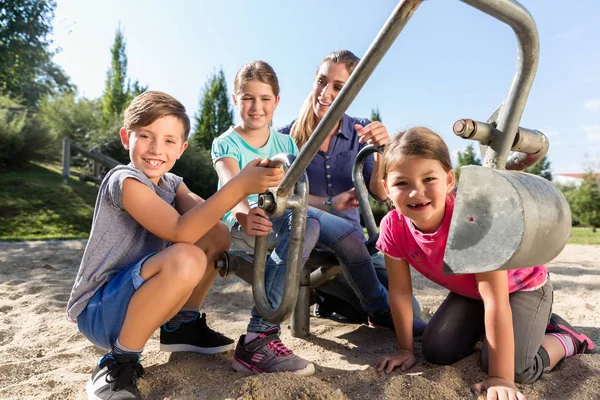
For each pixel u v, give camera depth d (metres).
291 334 2.14
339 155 2.41
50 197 9.70
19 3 12.83
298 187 1.42
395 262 1.74
